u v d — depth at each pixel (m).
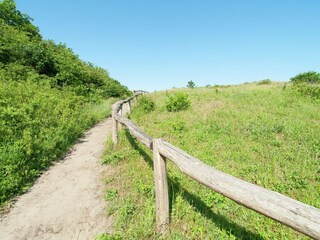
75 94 11.87
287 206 1.23
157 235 2.57
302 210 1.16
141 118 8.77
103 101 13.85
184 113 8.88
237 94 12.63
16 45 12.38
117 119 5.45
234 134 5.88
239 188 1.52
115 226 2.92
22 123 5.66
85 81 15.55
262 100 10.27
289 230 2.51
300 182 3.44
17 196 3.86
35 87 9.20
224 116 7.74
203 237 2.49
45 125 6.29
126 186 3.82
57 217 3.25
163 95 16.53
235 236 2.46
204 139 5.62
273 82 21.91
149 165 4.42
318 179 3.55
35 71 11.84
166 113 9.36
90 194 3.80
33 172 4.53
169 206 2.97
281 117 7.20
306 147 4.76
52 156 5.39
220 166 4.07
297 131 5.70
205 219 2.70
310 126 6.12
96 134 7.87
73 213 3.32
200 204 2.99
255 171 3.91
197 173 1.91
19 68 10.69
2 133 5.05
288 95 11.34
